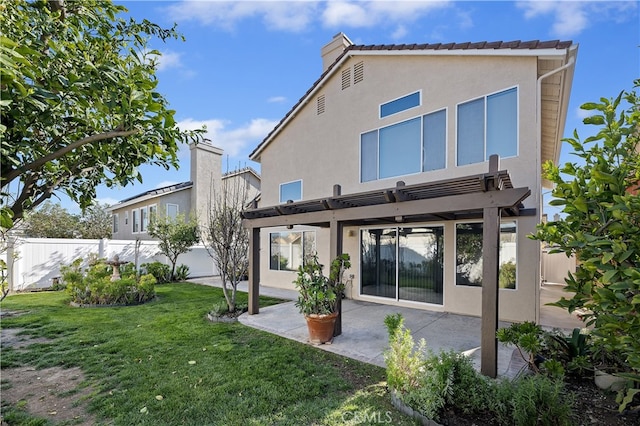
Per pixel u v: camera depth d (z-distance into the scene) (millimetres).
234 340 6750
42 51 2502
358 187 11273
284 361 5555
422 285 9867
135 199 21484
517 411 3363
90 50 2965
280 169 14500
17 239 12242
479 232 8773
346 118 11797
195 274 19344
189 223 17672
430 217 8984
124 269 14148
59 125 2732
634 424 3539
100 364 5430
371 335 7059
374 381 4844
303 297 6828
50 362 5504
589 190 3316
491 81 8422
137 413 3939
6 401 4258
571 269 14336
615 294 2820
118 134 2484
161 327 7707
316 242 12953
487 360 4871
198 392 4449
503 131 8203
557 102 8992
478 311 8664
